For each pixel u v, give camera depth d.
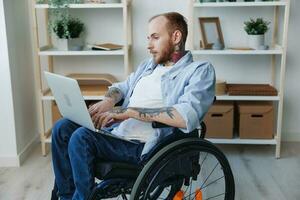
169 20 1.91
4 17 2.73
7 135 2.91
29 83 3.24
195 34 3.23
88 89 3.11
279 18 3.18
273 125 3.12
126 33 2.91
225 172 1.96
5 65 2.81
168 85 1.90
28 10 3.19
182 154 1.73
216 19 3.15
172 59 1.95
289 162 3.01
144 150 1.79
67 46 3.00
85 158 1.71
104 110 1.99
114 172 1.73
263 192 2.54
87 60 3.33
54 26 2.96
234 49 2.98
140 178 1.62
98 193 1.75
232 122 3.05
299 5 3.15
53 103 3.19
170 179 1.85
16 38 2.95
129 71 3.18
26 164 2.98
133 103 1.98
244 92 2.99
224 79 3.32
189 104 1.74
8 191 2.56
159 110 1.73
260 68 3.29
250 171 2.85
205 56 3.29
